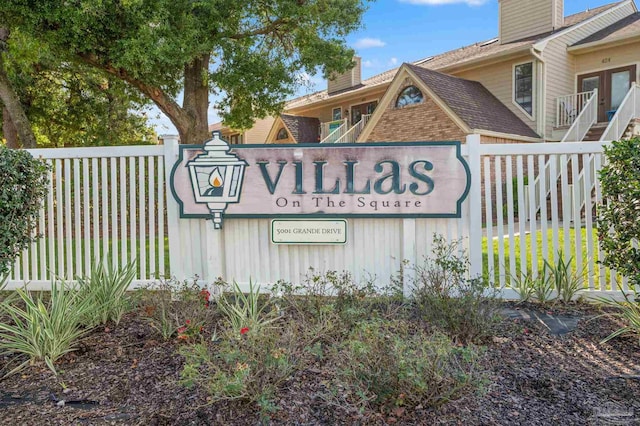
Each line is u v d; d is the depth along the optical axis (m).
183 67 11.33
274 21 12.71
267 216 4.53
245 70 12.05
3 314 3.85
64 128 17.47
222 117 14.47
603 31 15.25
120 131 18.25
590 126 13.18
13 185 3.68
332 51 12.30
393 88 14.02
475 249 4.40
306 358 2.94
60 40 9.38
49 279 5.16
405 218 4.42
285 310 3.86
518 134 13.04
